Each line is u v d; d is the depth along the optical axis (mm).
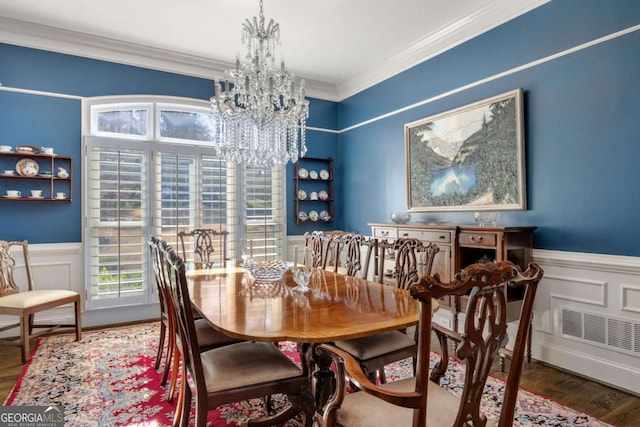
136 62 3998
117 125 3975
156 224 4016
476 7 3176
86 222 3715
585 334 2566
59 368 2680
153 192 4008
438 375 1582
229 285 2344
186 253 4113
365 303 1881
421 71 3914
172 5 3133
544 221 2812
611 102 2447
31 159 3518
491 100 3156
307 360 1690
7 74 3447
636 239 2334
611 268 2432
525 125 2934
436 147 3688
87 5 3135
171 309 2178
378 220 4531
